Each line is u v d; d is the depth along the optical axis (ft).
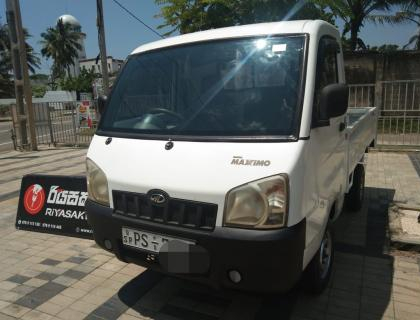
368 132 20.25
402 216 17.58
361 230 16.84
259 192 8.47
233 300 11.66
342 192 13.39
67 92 180.24
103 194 10.61
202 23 42.37
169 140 10.00
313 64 9.78
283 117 9.25
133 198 9.90
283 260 8.48
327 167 10.78
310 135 9.19
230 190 8.67
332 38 11.71
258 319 10.77
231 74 10.40
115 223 10.20
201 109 10.33
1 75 177.68
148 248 9.75
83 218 16.44
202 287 12.41
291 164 8.55
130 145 10.48
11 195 24.43
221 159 9.00
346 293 11.87
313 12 40.32
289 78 9.66
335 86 9.51
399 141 36.70
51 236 16.98
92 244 16.01
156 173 9.56
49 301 11.91
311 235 9.57
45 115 49.21
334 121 11.42
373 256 14.29
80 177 16.60
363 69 54.19
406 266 13.50
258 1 41.14
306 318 10.73
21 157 40.04
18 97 44.62
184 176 9.18
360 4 58.85
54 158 38.45
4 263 14.53
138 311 11.28
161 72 11.59
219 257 8.81
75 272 13.66
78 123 48.83
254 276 8.70
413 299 11.50
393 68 53.16
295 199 8.56
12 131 46.06
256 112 9.59
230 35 11.07
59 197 16.96
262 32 10.69
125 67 12.63
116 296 12.09
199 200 8.95
